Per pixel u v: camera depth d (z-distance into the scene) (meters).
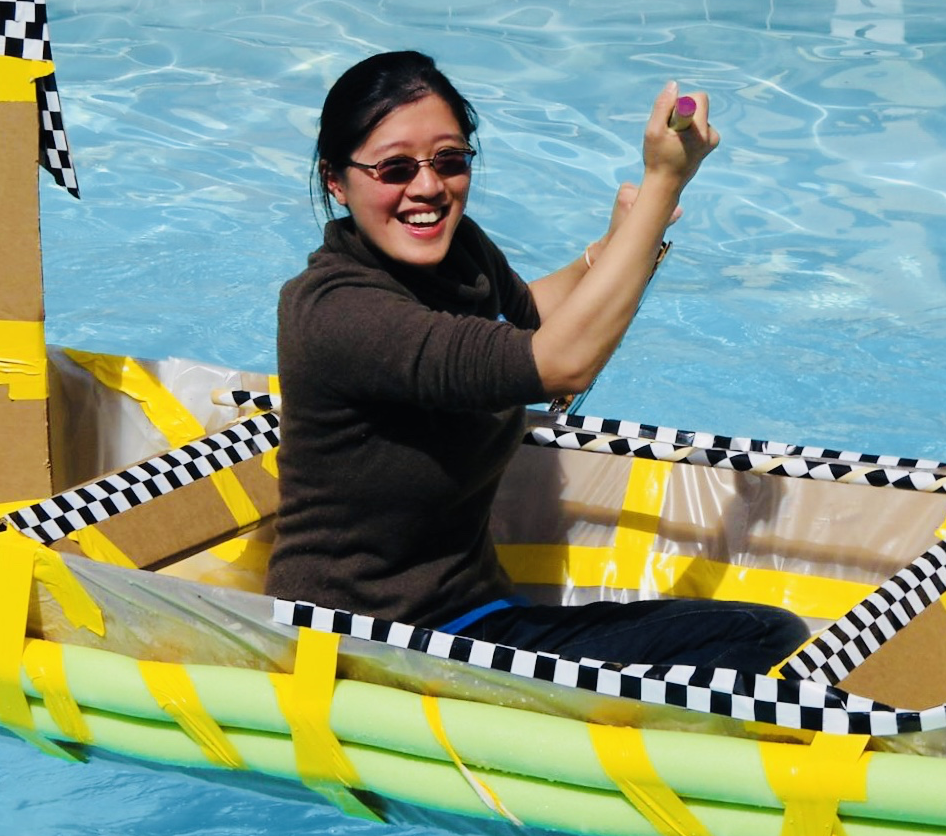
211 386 11.37
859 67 20.98
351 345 7.64
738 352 14.64
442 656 7.87
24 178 10.11
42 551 8.68
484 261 8.80
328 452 8.11
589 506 11.09
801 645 8.53
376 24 22.92
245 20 23.20
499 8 23.44
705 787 7.52
